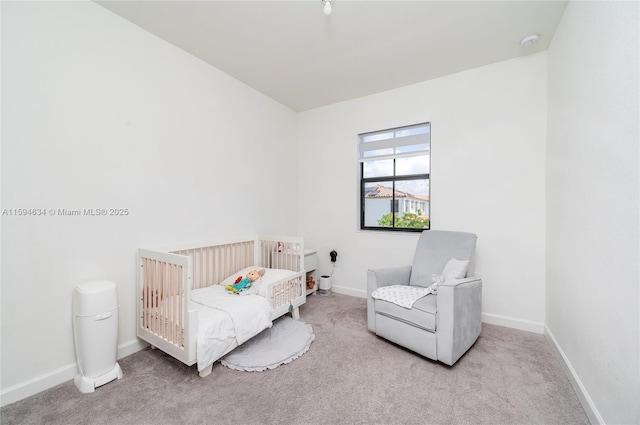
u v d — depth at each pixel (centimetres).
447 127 267
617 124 113
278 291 230
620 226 110
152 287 186
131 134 192
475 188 254
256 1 170
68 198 162
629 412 101
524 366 176
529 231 232
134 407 139
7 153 141
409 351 196
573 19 164
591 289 135
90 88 171
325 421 130
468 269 212
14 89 142
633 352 99
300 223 372
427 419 131
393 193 311
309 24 193
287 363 180
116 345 164
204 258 242
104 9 177
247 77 273
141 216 199
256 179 304
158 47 208
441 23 192
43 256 153
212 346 163
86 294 152
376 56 235
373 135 321
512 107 238
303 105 347
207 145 247
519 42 214
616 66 114
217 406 140
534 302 230
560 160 188
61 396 146
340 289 338
